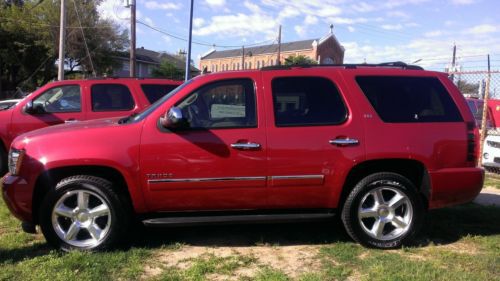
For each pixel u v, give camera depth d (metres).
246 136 4.69
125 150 4.58
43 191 4.85
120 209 4.68
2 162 8.40
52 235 4.64
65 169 4.68
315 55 89.50
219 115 4.77
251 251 4.84
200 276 4.13
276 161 4.71
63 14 23.38
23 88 48.47
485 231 5.60
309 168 4.74
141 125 4.67
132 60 28.02
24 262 4.35
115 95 8.52
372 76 5.02
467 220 6.04
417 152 4.84
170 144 4.61
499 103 15.14
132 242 5.02
